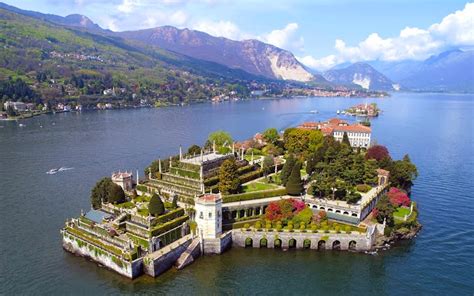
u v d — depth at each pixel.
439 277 108.12
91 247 110.81
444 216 148.88
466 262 115.38
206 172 149.88
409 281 106.31
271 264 113.56
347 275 108.69
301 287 102.81
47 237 126.31
